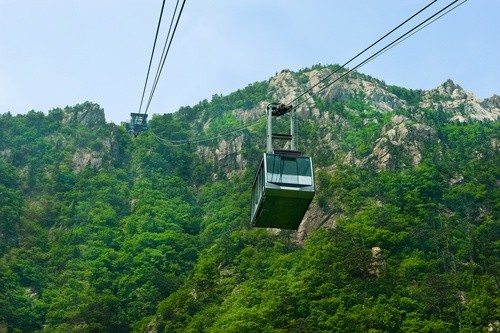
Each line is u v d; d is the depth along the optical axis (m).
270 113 54.31
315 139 196.75
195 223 184.50
